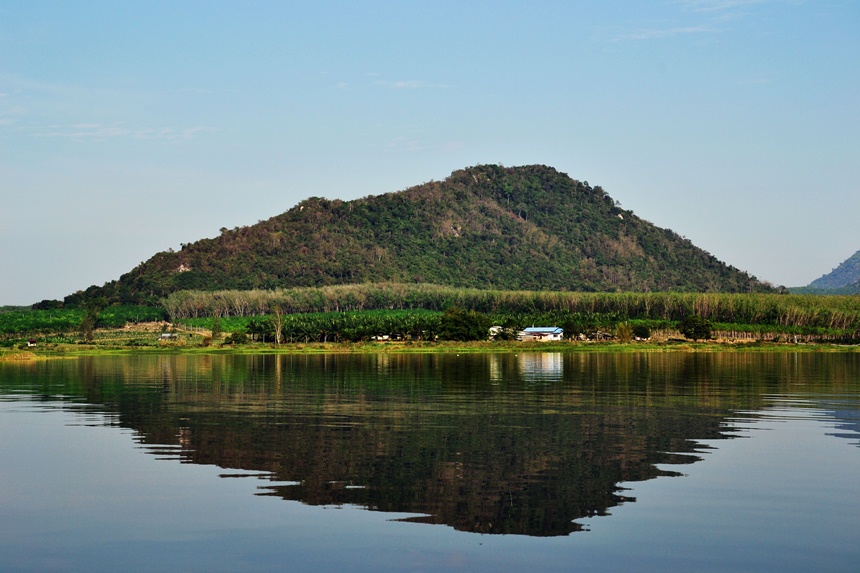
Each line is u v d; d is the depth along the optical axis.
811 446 46.62
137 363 139.50
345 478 38.59
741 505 34.09
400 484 37.38
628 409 63.56
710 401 69.62
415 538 30.02
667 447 46.16
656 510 33.38
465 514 32.84
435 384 88.69
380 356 165.50
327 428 53.12
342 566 27.31
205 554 28.41
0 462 42.59
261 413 61.38
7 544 29.48
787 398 72.25
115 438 49.78
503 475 39.06
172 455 44.19
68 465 41.75
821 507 33.81
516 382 91.44
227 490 36.44
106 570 27.03
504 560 27.84
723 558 28.08
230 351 188.50
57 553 28.56
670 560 27.88
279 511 33.25
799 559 27.97
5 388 85.25
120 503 34.50
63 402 70.38
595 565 27.44
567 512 33.12
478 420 56.97
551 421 56.38
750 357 159.12
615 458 42.97
